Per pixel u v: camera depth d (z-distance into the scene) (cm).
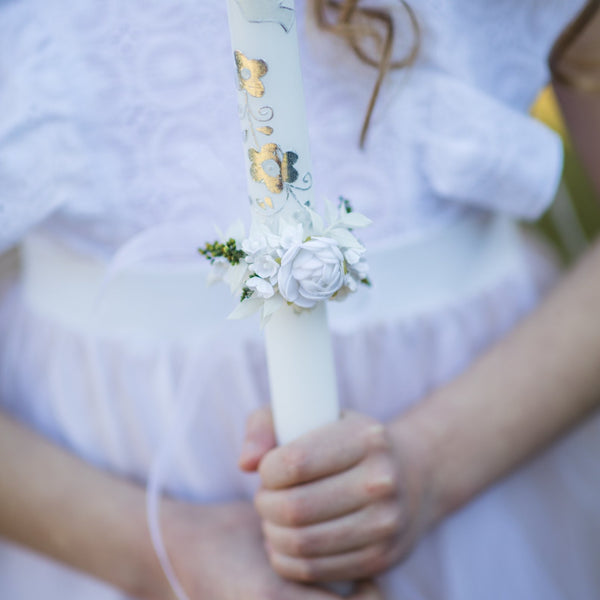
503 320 73
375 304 69
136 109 65
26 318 73
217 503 70
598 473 73
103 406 70
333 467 59
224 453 70
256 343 69
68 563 67
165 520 65
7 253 75
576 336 67
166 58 64
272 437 61
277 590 61
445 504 65
